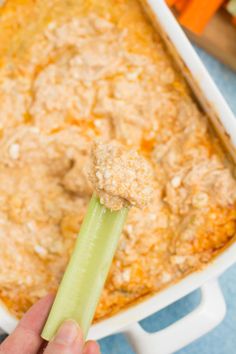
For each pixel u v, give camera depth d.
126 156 0.35
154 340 0.40
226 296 0.49
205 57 0.51
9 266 0.42
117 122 0.42
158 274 0.41
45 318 0.38
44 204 0.42
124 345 0.48
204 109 0.42
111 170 0.35
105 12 0.43
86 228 0.36
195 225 0.41
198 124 0.42
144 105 0.42
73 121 0.43
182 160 0.42
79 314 0.37
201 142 0.42
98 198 0.36
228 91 0.50
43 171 0.43
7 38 0.44
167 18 0.41
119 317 0.41
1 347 0.38
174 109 0.42
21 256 0.42
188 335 0.40
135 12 0.43
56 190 0.43
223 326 0.49
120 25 0.43
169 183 0.41
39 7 0.44
